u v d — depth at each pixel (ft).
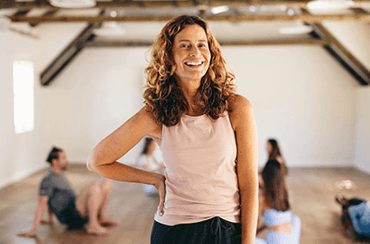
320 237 13.79
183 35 3.79
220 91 3.83
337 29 24.97
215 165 3.71
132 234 14.02
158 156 19.56
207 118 3.81
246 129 3.84
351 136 28.30
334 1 14.79
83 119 29.17
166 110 3.79
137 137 3.96
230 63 28.50
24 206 17.61
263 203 10.46
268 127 28.63
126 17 22.17
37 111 27.04
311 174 25.18
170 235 3.78
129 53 28.71
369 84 26.63
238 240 3.85
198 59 3.72
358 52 25.02
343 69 27.99
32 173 25.61
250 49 28.37
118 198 19.04
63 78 28.99
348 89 28.09
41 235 13.88
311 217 16.06
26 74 25.77
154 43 3.97
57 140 29.19
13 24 23.56
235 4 19.51
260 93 28.50
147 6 20.15
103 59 28.81
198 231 3.69
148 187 19.26
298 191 20.54
